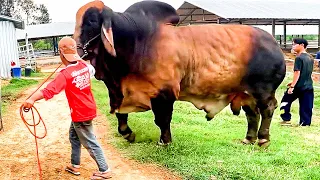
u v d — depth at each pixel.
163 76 5.82
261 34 6.43
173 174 5.33
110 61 5.79
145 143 6.62
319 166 5.63
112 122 8.12
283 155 6.05
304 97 8.73
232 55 6.18
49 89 4.52
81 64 4.87
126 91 5.95
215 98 6.43
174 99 5.97
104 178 5.08
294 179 5.04
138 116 8.76
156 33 5.89
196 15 27.84
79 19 5.66
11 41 19.44
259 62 6.27
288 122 8.97
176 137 6.94
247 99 6.64
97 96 11.89
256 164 5.59
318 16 26.16
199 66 6.07
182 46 5.95
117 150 6.35
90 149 4.99
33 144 6.71
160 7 6.07
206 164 5.56
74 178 5.18
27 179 5.14
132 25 5.77
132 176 5.29
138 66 5.80
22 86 14.61
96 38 5.69
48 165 5.62
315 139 7.43
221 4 26.67
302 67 8.59
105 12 5.63
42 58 38.31
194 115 9.53
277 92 13.54
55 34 38.34
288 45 32.38
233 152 6.19
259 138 6.59
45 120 8.60
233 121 8.82
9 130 7.61
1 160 5.82
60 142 6.87
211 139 6.96
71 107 4.84
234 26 6.45
